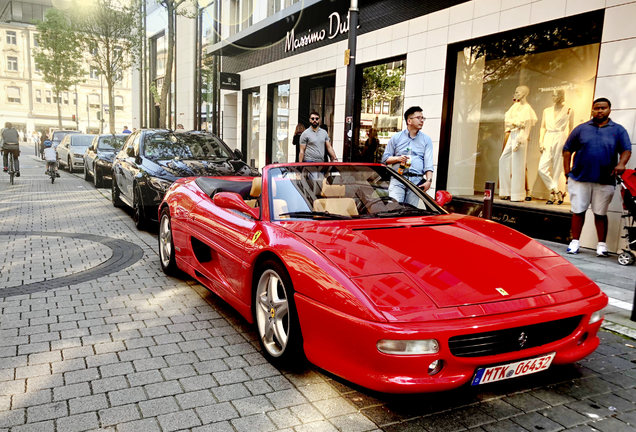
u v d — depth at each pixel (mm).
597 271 5566
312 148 8766
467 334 2352
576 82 7402
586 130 6191
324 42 13008
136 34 26609
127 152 9109
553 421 2561
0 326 3768
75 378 2943
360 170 4152
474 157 9367
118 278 5176
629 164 6234
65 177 18234
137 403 2662
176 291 4773
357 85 11828
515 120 8383
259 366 3160
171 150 8477
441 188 9406
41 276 5176
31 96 69562
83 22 25484
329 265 2709
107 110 73500
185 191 5082
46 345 3430
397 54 10273
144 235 7555
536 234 7656
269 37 15992
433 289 2508
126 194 8945
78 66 38562
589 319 2707
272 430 2422
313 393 2809
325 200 3703
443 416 2588
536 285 2676
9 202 10922
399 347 2303
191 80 24672
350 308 2461
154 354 3312
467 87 9148
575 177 6359
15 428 2396
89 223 8477
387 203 3832
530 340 2541
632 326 3918
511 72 8469
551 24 7371
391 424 2500
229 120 20984
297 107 14609
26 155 39438
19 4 74625
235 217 3922
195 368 3109
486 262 2811
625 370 3193
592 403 2756
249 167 8148
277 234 3207
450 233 3244
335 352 2578
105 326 3814
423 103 9656
